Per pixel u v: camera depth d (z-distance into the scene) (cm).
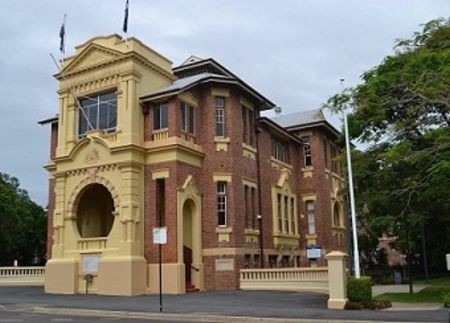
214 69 3528
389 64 2452
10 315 1850
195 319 1666
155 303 2133
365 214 2933
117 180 2788
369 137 2567
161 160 2805
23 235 6350
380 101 2361
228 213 2950
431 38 2388
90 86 3031
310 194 4025
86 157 2919
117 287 2625
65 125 3081
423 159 2188
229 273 2856
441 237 4122
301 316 1611
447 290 2573
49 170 3453
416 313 1642
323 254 3891
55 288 2833
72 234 2888
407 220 2664
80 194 2933
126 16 3038
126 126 2814
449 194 2252
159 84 3083
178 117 2844
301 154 4134
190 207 2914
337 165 4438
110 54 2958
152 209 2777
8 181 7081
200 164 2991
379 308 1816
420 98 2172
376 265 5294
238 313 1717
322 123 4056
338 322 1484
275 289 2762
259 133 3456
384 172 2519
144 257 2741
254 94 3297
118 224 2734
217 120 3081
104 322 1609
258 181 3341
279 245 3469
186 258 2850
